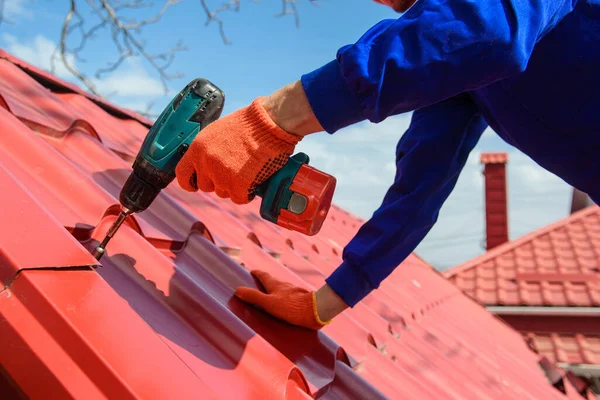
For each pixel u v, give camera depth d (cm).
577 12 131
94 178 203
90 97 323
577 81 137
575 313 848
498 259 977
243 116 122
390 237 180
